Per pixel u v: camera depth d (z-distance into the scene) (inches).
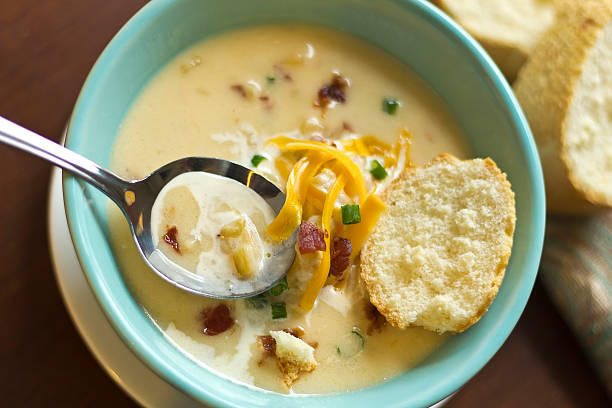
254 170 13.2
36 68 14.5
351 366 12.5
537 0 15.2
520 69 14.7
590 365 14.0
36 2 14.8
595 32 13.9
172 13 13.1
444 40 13.5
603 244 14.2
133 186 12.2
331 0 13.8
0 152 14.1
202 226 12.7
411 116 14.1
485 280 12.3
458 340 12.4
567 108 13.7
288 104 13.9
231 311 12.5
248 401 11.6
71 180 11.7
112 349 12.5
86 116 12.2
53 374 13.1
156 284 12.5
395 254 12.8
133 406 13.1
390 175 13.7
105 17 15.0
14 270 13.6
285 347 12.1
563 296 14.0
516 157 13.0
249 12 13.9
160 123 13.4
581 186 13.7
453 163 13.2
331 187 12.8
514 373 14.0
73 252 12.9
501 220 12.6
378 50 14.4
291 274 12.6
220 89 13.8
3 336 13.2
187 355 12.3
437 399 11.7
